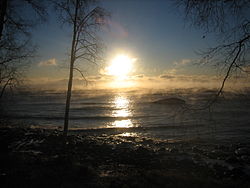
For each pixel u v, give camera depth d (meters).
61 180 7.55
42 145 16.12
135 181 7.91
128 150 17.41
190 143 22.09
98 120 41.75
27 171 8.14
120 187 7.12
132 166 12.47
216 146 20.58
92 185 7.32
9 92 15.64
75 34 12.73
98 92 178.00
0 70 13.74
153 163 13.48
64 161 10.16
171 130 30.05
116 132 30.05
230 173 11.73
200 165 13.63
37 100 91.62
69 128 32.16
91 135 27.17
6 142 15.27
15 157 10.18
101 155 15.05
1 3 8.55
